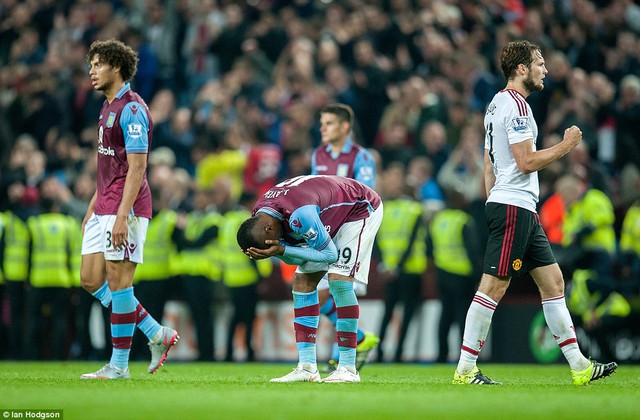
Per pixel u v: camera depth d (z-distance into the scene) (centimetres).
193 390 2275
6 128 6588
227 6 7481
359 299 5172
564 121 5562
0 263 5372
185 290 5244
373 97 6378
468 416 1727
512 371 3866
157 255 5109
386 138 5909
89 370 3616
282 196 2572
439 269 4859
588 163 5219
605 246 4709
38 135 6819
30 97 6888
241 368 4016
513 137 2688
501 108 2730
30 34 7688
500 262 2714
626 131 5634
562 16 6606
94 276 2891
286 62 6712
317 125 6184
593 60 6306
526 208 2711
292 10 7212
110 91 2845
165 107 6488
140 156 2780
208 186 5912
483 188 5303
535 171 2722
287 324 5238
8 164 6475
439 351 4872
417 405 1922
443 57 6388
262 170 6078
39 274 5253
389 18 6756
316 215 2556
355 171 3678
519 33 6344
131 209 2795
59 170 6388
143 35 7450
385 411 1797
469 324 2745
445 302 4856
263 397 2075
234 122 6412
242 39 7094
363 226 2766
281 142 6359
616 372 3647
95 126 6775
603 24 6444
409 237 4953
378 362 5028
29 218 5331
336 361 3528
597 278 4647
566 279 4728
